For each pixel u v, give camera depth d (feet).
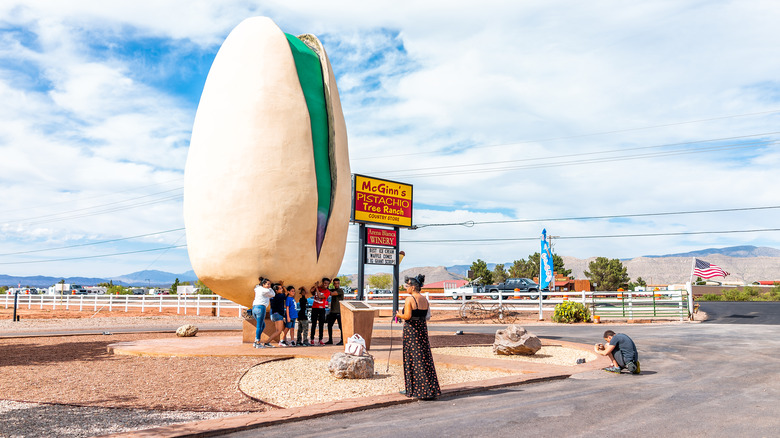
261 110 42.47
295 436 18.26
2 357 38.86
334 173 45.14
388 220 82.64
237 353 36.88
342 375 28.78
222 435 18.47
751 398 24.25
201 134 44.29
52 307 141.28
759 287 221.46
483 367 33.06
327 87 46.01
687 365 35.65
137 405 23.03
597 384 28.22
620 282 253.44
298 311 44.52
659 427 19.02
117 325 82.74
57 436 18.30
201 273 43.16
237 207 41.47
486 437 17.85
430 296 106.52
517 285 142.61
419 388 24.13
